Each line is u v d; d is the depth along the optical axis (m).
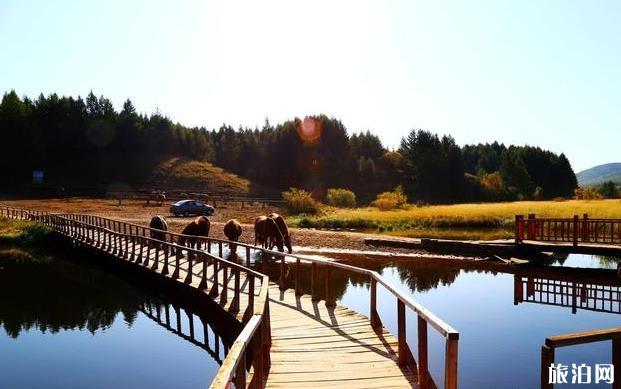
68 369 9.81
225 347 11.00
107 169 85.50
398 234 33.25
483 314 12.64
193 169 90.31
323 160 89.31
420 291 15.62
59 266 22.05
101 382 9.12
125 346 11.35
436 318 4.96
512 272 19.38
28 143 80.31
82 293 16.86
